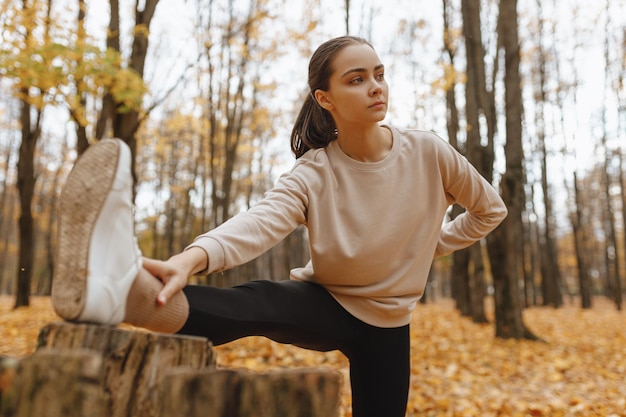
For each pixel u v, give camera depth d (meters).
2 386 0.88
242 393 1.02
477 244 11.80
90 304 1.07
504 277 8.34
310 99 1.86
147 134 17.67
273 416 1.03
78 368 0.90
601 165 23.38
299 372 1.05
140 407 1.09
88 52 5.50
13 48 5.43
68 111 6.19
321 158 1.77
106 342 1.08
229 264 1.40
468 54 8.94
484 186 1.90
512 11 8.42
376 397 1.78
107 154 1.14
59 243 1.11
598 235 30.92
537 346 7.64
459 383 4.90
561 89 18.64
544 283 22.33
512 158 8.41
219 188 18.77
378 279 1.76
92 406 0.90
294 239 23.77
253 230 1.47
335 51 1.69
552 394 4.62
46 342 1.08
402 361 1.81
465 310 13.55
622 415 3.81
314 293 1.70
